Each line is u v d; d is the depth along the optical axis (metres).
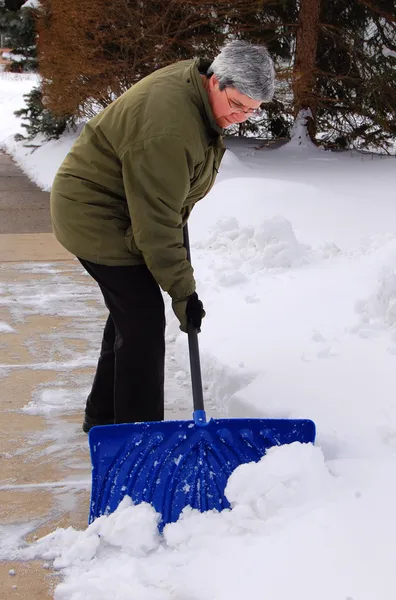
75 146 2.71
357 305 4.06
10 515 2.57
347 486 2.41
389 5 10.77
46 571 2.26
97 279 2.76
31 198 8.68
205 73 2.62
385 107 10.62
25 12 12.49
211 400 3.55
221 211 6.84
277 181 7.33
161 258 2.55
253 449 2.49
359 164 9.66
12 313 4.61
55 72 10.65
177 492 2.42
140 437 2.46
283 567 2.08
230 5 9.77
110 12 9.62
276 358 3.53
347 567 2.02
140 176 2.47
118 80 10.02
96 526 2.34
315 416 2.94
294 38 10.77
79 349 4.07
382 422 2.86
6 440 3.08
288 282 4.66
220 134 2.62
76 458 2.96
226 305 4.37
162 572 2.18
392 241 4.99
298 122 10.80
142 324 2.72
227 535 2.29
